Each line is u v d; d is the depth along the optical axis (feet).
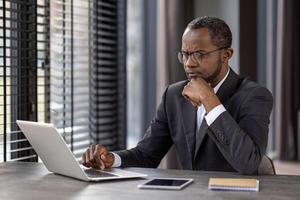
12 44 8.53
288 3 19.29
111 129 11.85
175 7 12.41
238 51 13.73
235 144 5.91
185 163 7.03
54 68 9.83
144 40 15.83
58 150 5.70
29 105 8.82
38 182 5.65
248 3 14.15
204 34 6.39
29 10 8.71
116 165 6.66
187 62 6.50
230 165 6.63
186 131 6.95
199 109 6.89
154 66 15.47
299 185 5.36
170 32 12.32
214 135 6.04
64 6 9.87
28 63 8.77
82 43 10.80
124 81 11.96
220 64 6.57
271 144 20.33
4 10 8.01
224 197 4.83
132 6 15.97
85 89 11.16
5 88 8.11
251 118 6.33
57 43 9.82
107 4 11.35
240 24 13.71
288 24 19.36
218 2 13.76
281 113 19.57
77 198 4.88
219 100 6.46
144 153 7.27
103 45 11.41
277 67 19.53
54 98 9.89
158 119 7.49
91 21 10.93
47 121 9.46
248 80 6.88
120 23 11.76
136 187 5.32
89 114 11.27
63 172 5.97
